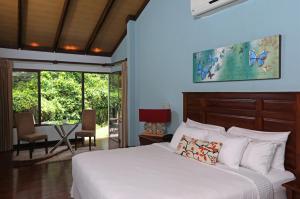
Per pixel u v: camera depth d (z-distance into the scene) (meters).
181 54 4.21
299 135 2.40
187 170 2.42
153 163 2.66
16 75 6.33
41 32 5.92
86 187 2.34
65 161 4.97
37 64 6.45
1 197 3.28
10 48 6.11
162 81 4.76
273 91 2.75
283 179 2.22
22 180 3.90
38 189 3.55
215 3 3.34
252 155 2.43
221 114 3.35
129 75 5.67
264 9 2.84
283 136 2.48
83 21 5.80
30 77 6.49
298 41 2.52
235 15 3.20
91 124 6.26
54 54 6.62
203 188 1.97
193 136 3.08
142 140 4.43
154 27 4.97
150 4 5.10
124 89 6.07
